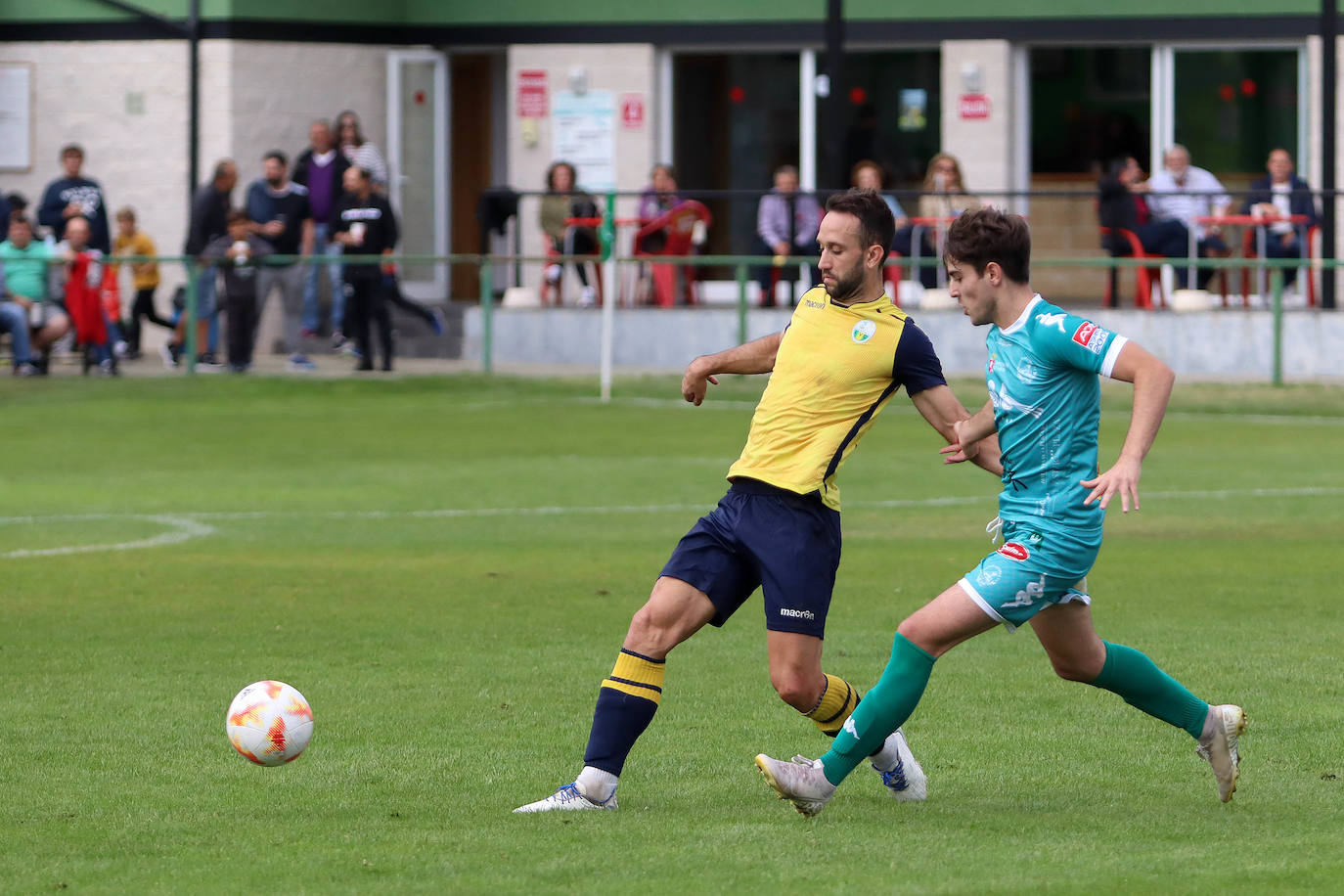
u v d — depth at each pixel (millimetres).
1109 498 16438
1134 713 22938
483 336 71875
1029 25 78938
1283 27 77062
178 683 24828
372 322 70312
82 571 34344
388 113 83188
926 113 81500
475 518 41250
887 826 17609
